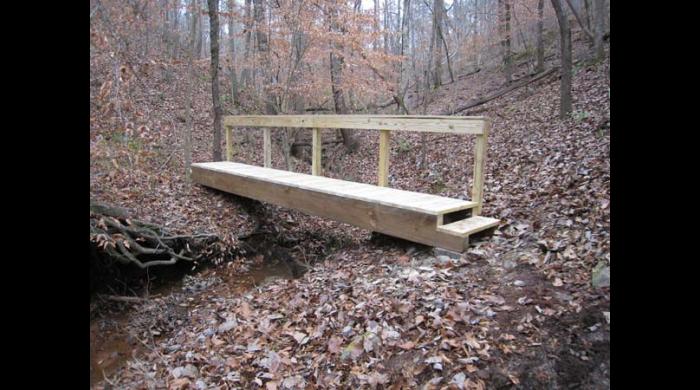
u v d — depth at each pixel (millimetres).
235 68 10148
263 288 4238
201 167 6094
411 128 4223
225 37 11047
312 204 4605
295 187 4770
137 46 6070
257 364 2809
